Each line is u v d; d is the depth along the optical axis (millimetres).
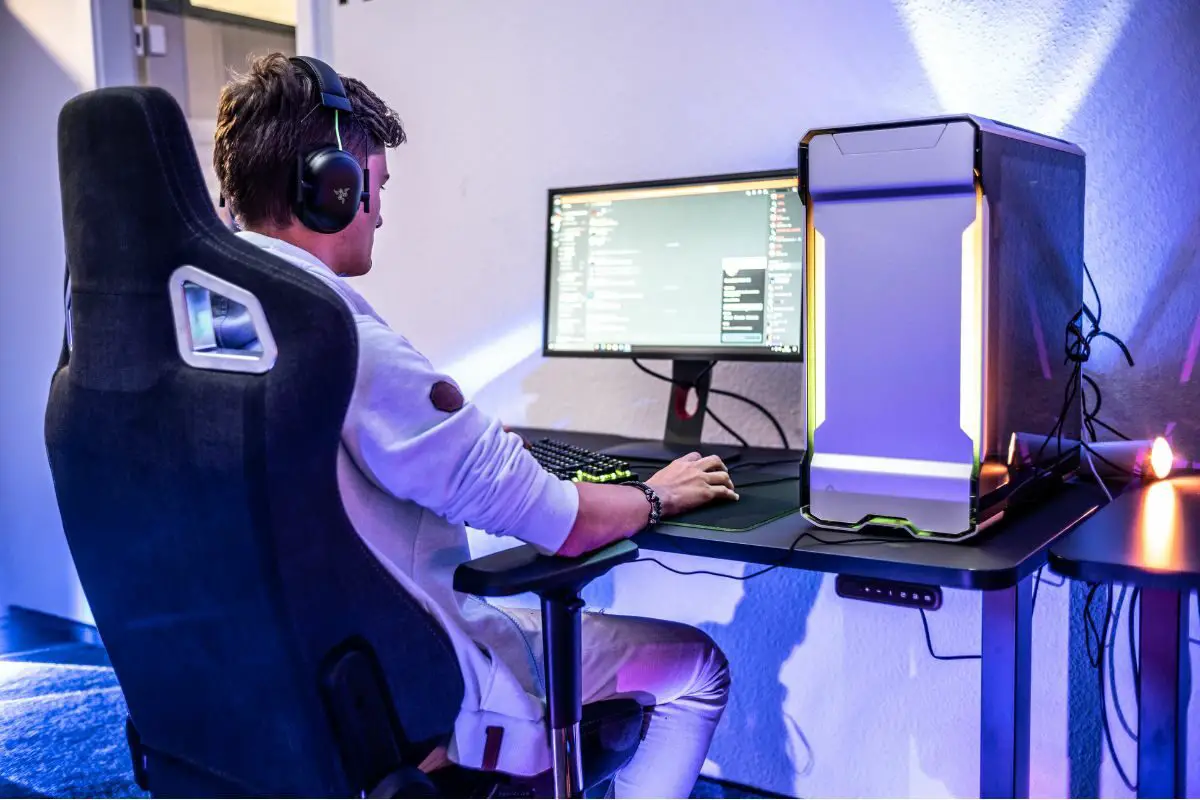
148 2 3016
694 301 1753
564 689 1085
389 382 1016
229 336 994
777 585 1945
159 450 946
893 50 1729
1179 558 961
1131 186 1550
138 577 1017
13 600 3234
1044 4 1594
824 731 1925
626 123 2016
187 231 918
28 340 3037
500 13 2154
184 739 1076
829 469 1178
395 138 1312
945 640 1796
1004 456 1182
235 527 905
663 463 1667
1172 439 1548
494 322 2227
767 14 1841
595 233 1841
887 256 1120
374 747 971
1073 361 1423
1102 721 1685
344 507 941
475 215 2232
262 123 1141
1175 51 1508
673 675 1356
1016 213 1169
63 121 962
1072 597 1691
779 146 1852
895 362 1129
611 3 2012
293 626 917
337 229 1173
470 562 1071
